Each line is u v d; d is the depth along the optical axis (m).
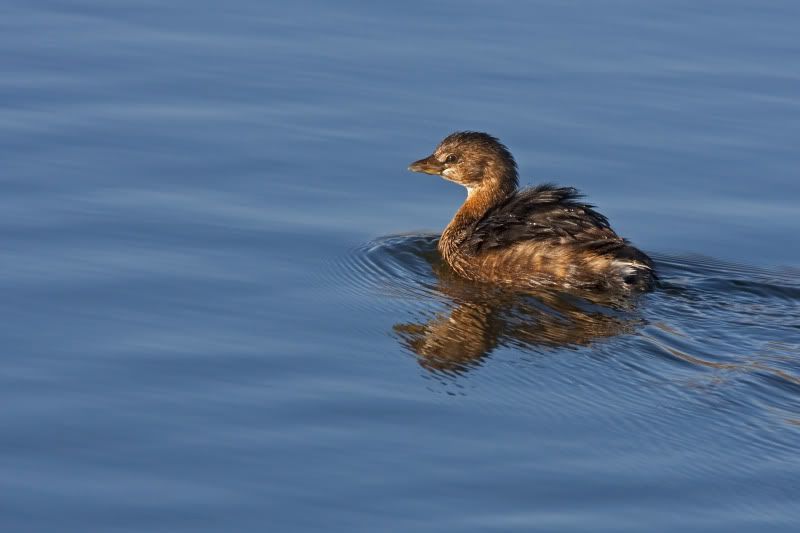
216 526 11.13
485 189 18.36
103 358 13.77
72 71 21.11
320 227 17.47
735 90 21.61
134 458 12.03
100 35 22.47
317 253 16.77
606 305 15.72
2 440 12.22
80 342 14.06
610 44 23.02
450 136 18.61
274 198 18.11
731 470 12.08
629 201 18.73
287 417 12.84
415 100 21.02
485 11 24.14
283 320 14.97
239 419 12.77
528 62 22.31
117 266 15.85
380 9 24.05
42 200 17.33
